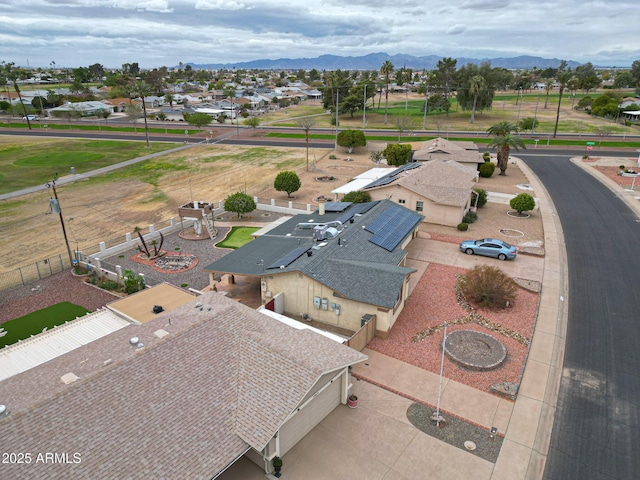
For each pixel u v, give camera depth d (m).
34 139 104.00
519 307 29.22
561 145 93.25
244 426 15.62
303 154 87.31
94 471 12.92
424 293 31.06
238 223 47.59
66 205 55.41
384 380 22.09
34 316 29.22
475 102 126.75
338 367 18.11
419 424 19.25
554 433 18.92
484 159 73.38
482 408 20.28
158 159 83.19
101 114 136.38
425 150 72.50
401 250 32.84
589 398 21.05
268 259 30.73
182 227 45.78
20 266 37.31
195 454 14.36
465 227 43.53
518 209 47.38
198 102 171.00
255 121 117.69
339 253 29.50
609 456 17.78
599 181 63.47
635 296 30.64
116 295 32.09
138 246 40.75
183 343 17.84
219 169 75.06
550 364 23.48
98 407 14.52
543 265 35.62
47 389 15.83
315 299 26.94
